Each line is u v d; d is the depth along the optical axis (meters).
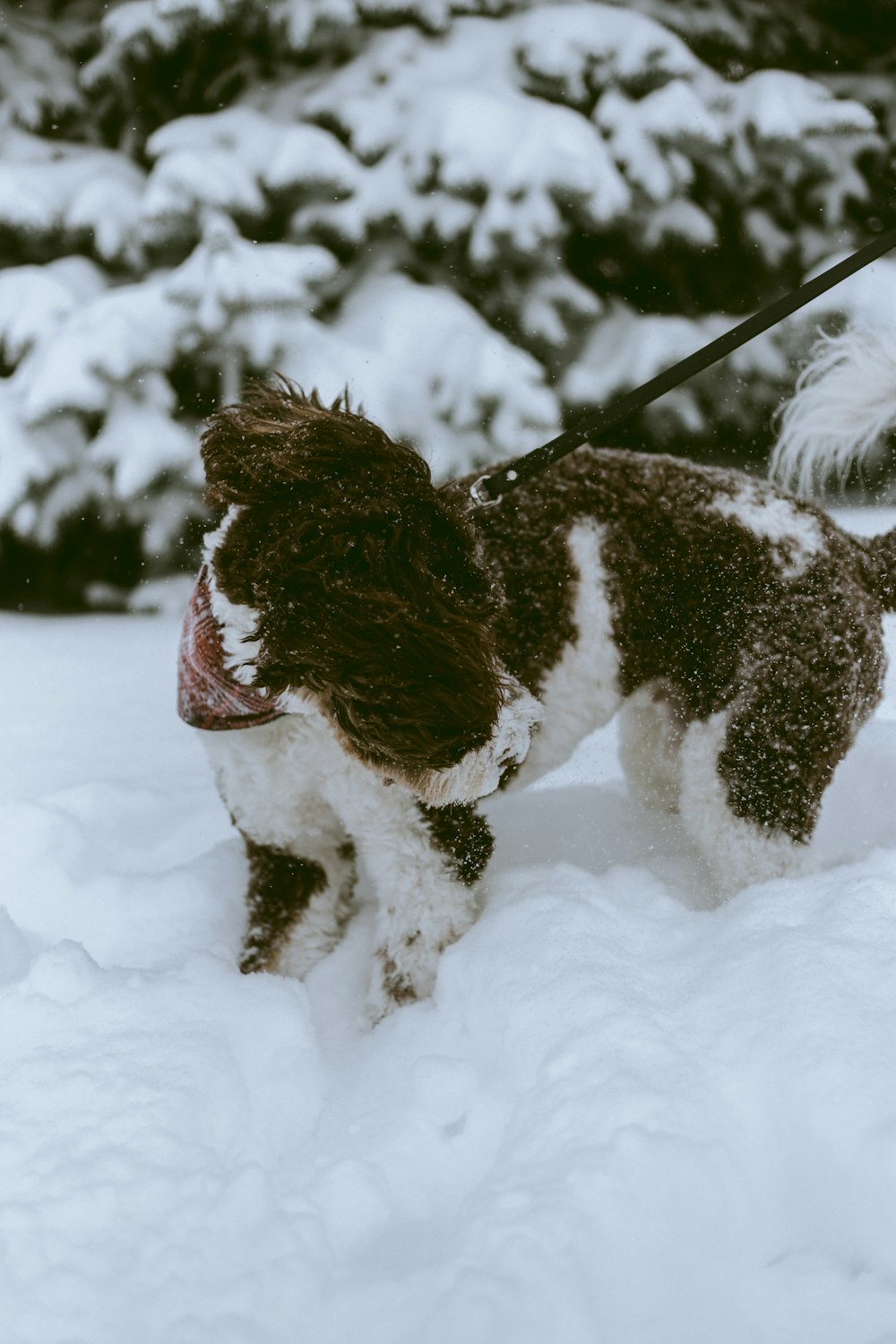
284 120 6.10
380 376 5.60
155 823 2.93
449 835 2.06
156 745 3.69
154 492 5.84
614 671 2.22
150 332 5.54
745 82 6.45
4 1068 1.67
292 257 5.57
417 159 5.86
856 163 6.68
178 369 5.81
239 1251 1.37
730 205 6.67
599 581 2.16
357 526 1.70
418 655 1.71
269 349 5.47
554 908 1.97
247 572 1.75
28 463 5.63
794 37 7.04
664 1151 1.36
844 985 1.62
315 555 1.68
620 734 2.59
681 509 2.19
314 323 5.67
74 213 5.98
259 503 1.76
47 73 6.50
